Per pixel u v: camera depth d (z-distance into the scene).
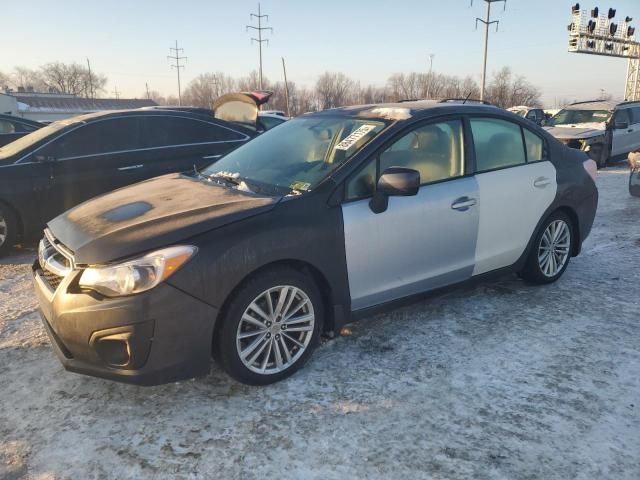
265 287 2.90
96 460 2.47
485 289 4.52
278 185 3.39
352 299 3.30
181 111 7.07
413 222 3.44
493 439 2.58
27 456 2.50
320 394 2.97
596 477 2.32
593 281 4.69
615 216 7.37
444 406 2.85
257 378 2.99
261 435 2.63
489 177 3.89
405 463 2.42
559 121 14.03
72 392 3.04
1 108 45.56
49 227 3.31
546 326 3.79
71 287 2.69
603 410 2.80
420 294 3.66
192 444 2.57
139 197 3.39
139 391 3.03
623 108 13.55
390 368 3.24
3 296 4.58
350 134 3.61
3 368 3.31
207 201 3.14
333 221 3.12
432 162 3.65
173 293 2.62
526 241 4.21
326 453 2.49
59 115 52.62
